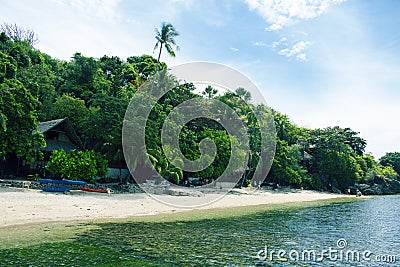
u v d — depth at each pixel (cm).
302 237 1472
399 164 8588
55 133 3014
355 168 5681
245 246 1235
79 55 4662
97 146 2897
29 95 2412
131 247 1131
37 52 4322
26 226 1345
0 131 2239
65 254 1006
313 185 5300
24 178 2747
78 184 2388
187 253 1094
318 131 5959
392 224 2017
